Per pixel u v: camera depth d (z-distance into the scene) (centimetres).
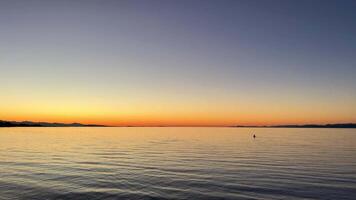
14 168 2547
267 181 1947
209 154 3762
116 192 1670
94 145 5509
